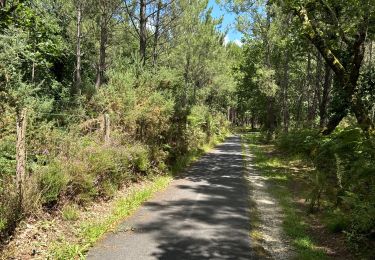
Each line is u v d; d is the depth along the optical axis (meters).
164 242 6.83
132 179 11.46
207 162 18.92
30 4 17.39
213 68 34.25
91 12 21.45
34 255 5.73
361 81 17.17
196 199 10.43
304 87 38.31
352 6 13.77
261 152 24.56
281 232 7.88
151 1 17.39
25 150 7.11
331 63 15.32
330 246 7.01
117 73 13.76
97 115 12.52
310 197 9.66
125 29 23.73
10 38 9.41
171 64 27.81
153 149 13.29
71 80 24.84
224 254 6.43
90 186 8.26
